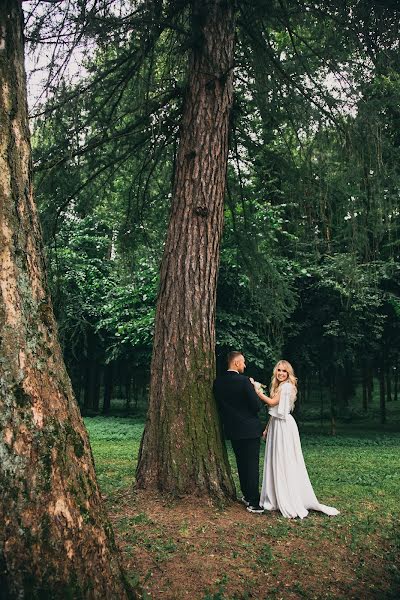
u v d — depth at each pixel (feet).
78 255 66.80
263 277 28.53
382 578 14.49
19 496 8.13
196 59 22.21
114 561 9.03
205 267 20.84
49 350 9.22
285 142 26.48
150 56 22.93
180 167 21.84
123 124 25.08
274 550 15.62
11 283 9.02
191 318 20.38
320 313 50.72
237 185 29.22
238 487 24.93
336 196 24.90
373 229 24.21
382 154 22.85
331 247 30.76
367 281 29.96
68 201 25.23
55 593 7.98
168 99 23.38
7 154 9.44
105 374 85.20
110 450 37.91
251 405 19.65
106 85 23.44
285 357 54.13
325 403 98.99
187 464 19.29
